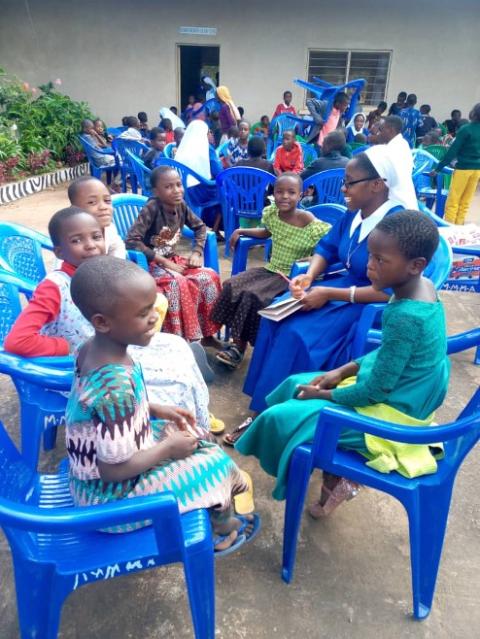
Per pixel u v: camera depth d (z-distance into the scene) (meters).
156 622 1.64
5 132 8.41
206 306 3.03
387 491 1.56
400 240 1.52
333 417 1.52
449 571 1.85
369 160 2.26
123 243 2.70
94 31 11.72
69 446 1.30
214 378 3.05
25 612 1.31
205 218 5.50
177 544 1.27
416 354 1.56
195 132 5.17
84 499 1.35
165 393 1.90
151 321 1.26
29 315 1.86
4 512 1.08
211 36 11.55
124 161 7.50
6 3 11.60
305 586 1.77
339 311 2.36
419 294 1.61
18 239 2.71
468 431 1.38
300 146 6.91
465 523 2.07
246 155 7.19
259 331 2.54
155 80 12.03
